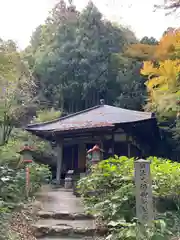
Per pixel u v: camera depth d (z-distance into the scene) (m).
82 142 16.00
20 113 15.36
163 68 6.30
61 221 6.13
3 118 12.06
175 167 6.54
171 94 6.48
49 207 7.26
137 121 14.62
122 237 4.45
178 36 6.08
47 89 29.45
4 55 7.62
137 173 5.11
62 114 26.92
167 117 9.16
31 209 6.66
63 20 32.94
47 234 5.43
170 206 6.09
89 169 9.48
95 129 14.45
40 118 21.59
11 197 6.71
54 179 15.94
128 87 26.44
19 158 9.51
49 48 31.67
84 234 5.38
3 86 9.34
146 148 19.52
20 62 10.12
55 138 15.98
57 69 29.70
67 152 17.50
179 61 6.35
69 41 31.38
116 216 5.40
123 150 15.82
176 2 6.18
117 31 31.30
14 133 17.62
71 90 28.62
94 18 30.92
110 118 15.68
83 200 7.51
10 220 5.50
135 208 5.44
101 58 29.50
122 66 27.31
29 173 8.50
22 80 12.13
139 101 25.27
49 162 17.47
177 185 6.18
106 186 6.43
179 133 12.98
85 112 18.12
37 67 29.95
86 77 29.02
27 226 5.54
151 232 4.39
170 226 5.27
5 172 7.05
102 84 28.52
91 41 30.25
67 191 10.91
